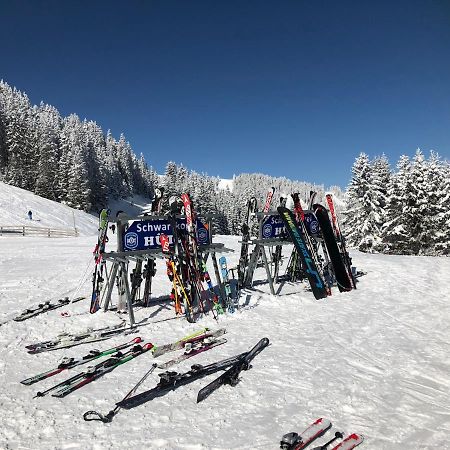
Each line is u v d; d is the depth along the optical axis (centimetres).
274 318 827
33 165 6944
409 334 736
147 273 891
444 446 398
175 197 888
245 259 1066
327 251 1130
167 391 507
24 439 402
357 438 407
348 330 755
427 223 3284
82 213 5984
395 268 1423
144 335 717
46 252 2000
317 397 498
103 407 466
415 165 3350
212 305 895
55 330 741
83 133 9794
